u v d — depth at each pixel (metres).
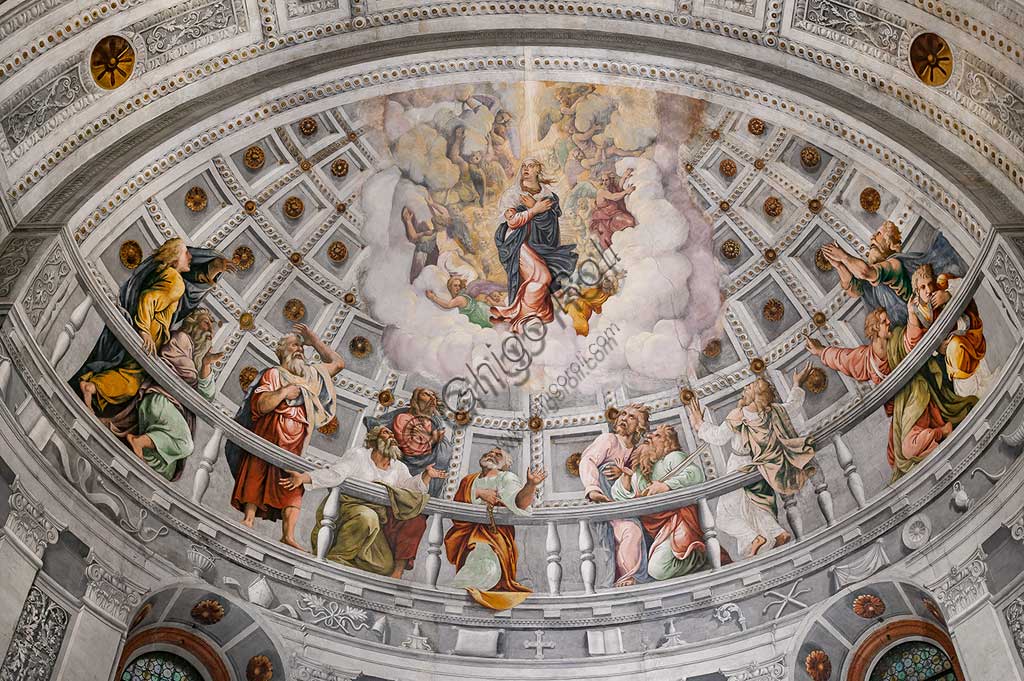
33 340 15.49
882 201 17.98
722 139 19.05
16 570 14.57
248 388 18.95
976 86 16.12
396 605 18.95
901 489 17.53
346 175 19.34
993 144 16.20
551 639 19.08
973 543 16.22
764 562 18.72
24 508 14.95
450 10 18.25
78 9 15.76
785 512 18.88
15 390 15.13
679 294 20.22
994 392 16.38
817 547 18.27
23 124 15.72
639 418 20.36
